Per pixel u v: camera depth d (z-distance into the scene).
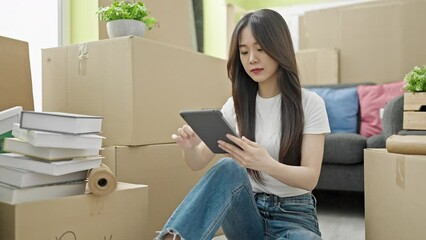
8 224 0.93
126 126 1.44
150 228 1.50
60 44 1.98
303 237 1.01
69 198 1.02
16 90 1.48
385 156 1.25
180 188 1.65
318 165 1.08
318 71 3.25
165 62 1.58
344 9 3.26
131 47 1.43
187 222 0.95
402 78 3.10
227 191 1.01
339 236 1.77
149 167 1.51
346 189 2.23
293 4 3.49
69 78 1.59
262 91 1.21
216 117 0.93
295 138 1.10
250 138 1.19
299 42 3.42
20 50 1.51
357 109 2.77
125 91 1.44
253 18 1.11
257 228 1.14
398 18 3.11
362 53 3.21
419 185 1.08
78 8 1.93
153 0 1.89
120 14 1.58
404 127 1.45
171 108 1.62
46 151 1.02
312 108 1.12
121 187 1.18
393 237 1.20
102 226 1.09
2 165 1.07
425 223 1.06
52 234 0.99
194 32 2.99
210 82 1.87
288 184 1.01
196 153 1.21
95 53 1.51
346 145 2.19
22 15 1.81
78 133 1.06
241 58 1.15
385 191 1.25
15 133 1.16
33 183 1.00
